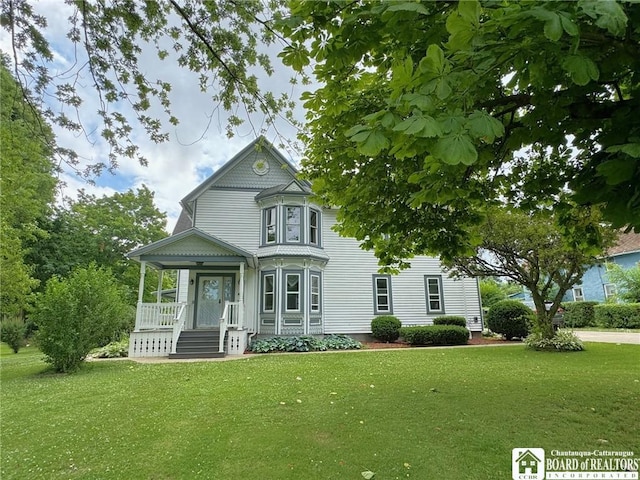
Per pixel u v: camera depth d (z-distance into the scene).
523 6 1.46
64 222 23.97
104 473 3.11
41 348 8.50
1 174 6.69
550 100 2.63
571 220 4.75
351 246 15.95
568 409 4.50
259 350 11.97
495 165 4.22
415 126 1.43
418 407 4.72
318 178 4.91
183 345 11.41
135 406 5.14
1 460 3.39
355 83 3.52
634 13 1.62
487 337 16.08
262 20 3.99
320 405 4.92
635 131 1.93
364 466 3.12
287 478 2.94
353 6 2.20
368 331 15.20
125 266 25.03
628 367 7.23
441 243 5.13
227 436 3.86
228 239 14.62
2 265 14.38
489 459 3.22
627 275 18.56
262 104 4.49
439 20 2.04
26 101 4.03
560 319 20.20
